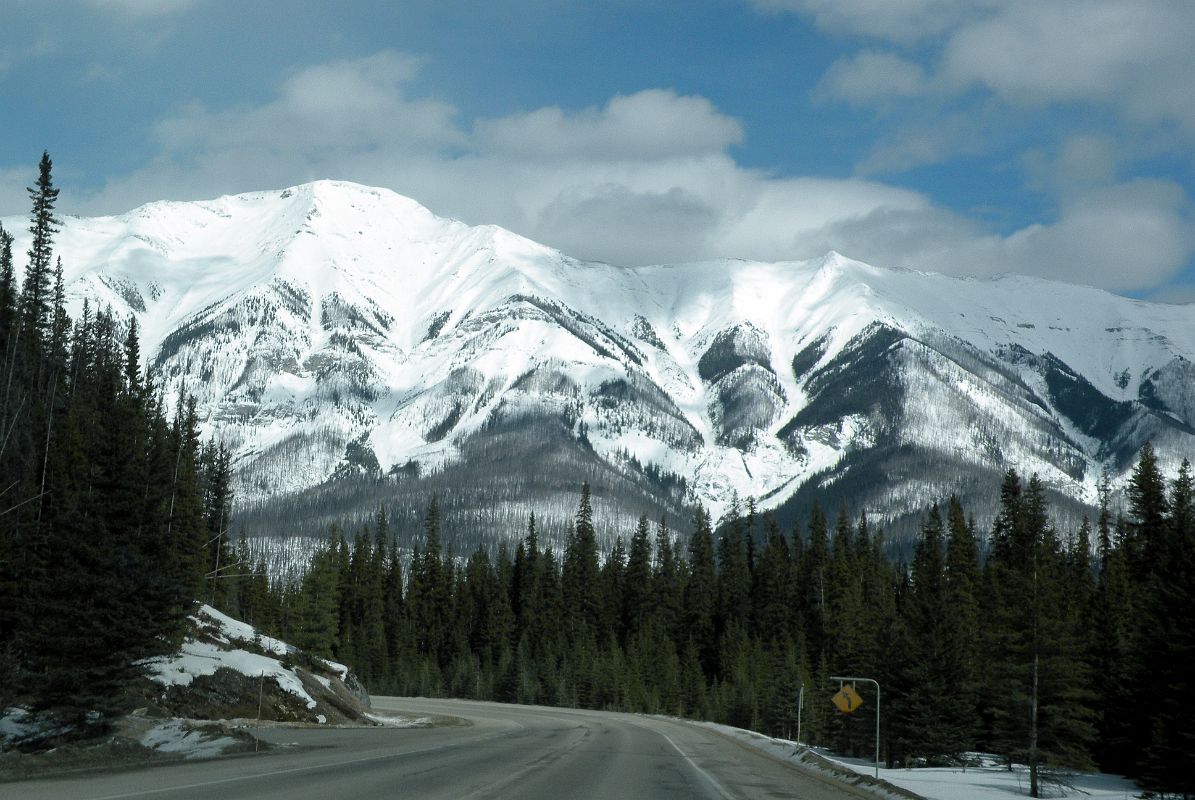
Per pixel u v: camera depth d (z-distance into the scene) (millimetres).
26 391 78125
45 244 84500
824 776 38344
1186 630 51688
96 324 106188
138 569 46969
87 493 50938
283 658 77750
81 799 21062
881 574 135750
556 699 130875
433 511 179500
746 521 171625
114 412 73688
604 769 34156
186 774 27391
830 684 86125
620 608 162875
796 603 145250
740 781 33031
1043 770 47812
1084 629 73000
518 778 29156
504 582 163625
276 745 40219
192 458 95938
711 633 149625
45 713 45188
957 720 62625
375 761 33594
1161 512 93125
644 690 127188
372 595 168125
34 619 47250
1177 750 48531
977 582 106688
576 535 176750
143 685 49438
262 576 119750
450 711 97312
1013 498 112688
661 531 176000
